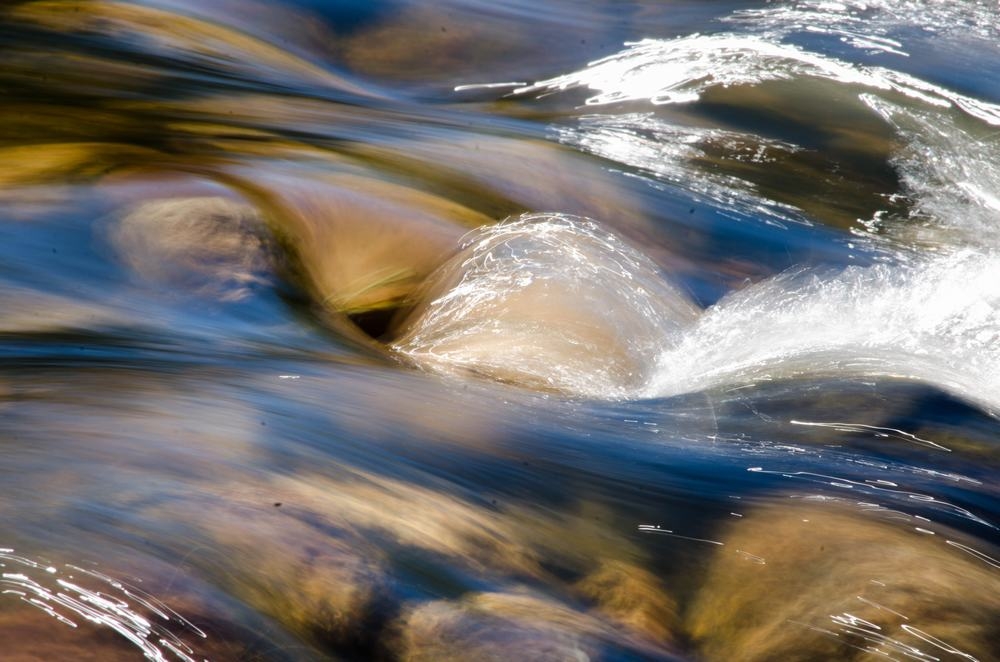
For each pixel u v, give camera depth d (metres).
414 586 5.96
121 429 6.95
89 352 8.77
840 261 18.44
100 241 11.25
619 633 6.18
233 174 13.84
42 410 7.11
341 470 7.13
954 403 10.22
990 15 34.75
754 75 27.27
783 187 21.75
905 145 24.58
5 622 4.66
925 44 31.33
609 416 9.74
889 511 8.05
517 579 6.45
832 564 7.14
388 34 28.31
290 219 12.99
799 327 13.23
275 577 5.59
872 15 34.12
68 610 4.85
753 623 6.62
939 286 15.52
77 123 15.80
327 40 27.30
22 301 9.80
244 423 7.52
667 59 28.67
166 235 11.59
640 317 12.80
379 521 6.50
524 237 13.98
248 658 4.96
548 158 19.42
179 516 5.86
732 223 19.05
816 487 8.35
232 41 23.91
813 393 10.29
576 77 27.64
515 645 5.68
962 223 21.62
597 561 6.96
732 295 15.23
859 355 11.73
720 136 23.73
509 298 12.52
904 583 6.93
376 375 9.68
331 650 5.30
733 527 7.61
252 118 18.16
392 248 13.66
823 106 25.84
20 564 5.10
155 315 10.20
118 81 18.94
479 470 7.80
